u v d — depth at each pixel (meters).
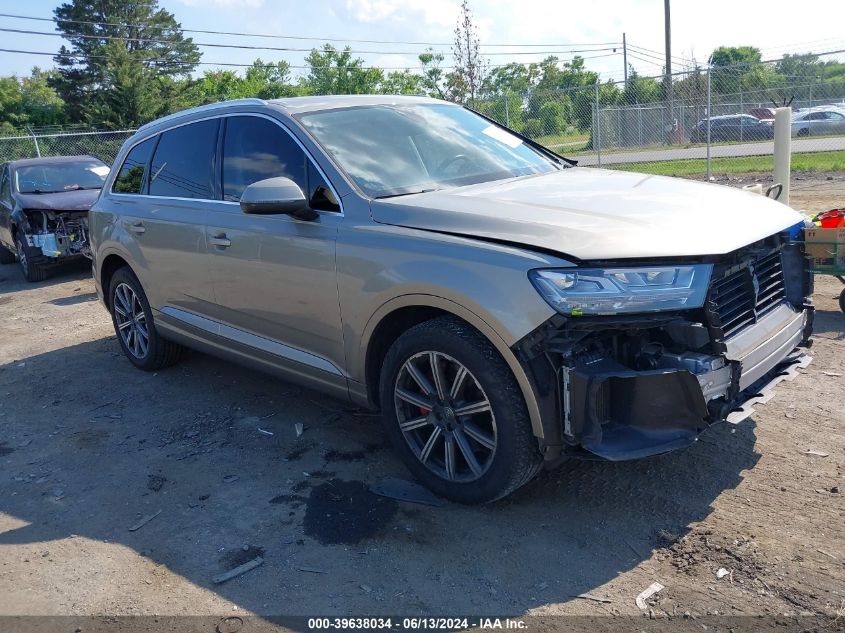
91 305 8.80
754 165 17.77
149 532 3.52
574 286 2.91
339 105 4.43
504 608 2.80
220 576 3.12
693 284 3.00
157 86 54.16
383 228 3.56
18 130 48.12
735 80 21.09
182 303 5.04
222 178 4.59
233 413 4.90
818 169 16.27
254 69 61.94
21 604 3.03
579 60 50.97
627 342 3.11
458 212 3.42
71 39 63.84
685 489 3.51
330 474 3.94
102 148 24.55
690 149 19.67
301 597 2.94
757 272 3.46
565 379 2.98
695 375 2.95
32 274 10.62
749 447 3.86
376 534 3.33
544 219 3.25
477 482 3.35
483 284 3.08
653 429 3.00
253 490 3.84
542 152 4.91
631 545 3.12
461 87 22.56
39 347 7.02
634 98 20.95
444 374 3.40
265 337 4.39
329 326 3.85
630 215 3.31
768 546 3.03
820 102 19.78
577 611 2.75
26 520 3.73
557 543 3.17
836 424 4.04
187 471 4.12
